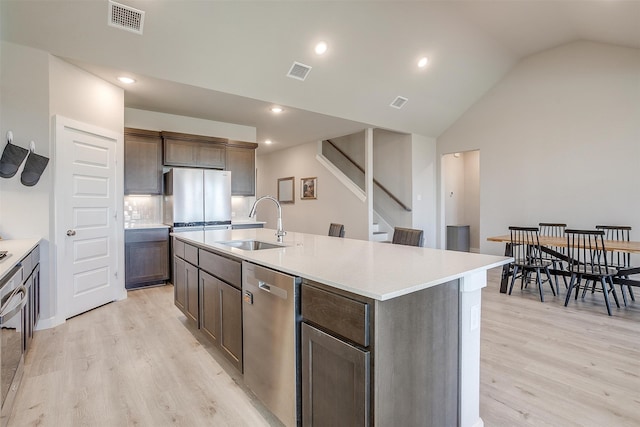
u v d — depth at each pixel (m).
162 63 3.41
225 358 2.21
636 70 4.62
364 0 3.55
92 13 2.80
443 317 1.46
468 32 4.54
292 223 7.81
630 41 4.41
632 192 4.66
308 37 3.74
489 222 6.16
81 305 3.34
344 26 3.77
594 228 4.98
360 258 1.86
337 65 4.25
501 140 5.99
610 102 4.84
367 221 6.07
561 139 5.30
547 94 5.43
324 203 6.96
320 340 1.36
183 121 5.07
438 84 5.36
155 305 3.65
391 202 6.88
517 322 3.14
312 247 2.35
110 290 3.73
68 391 1.99
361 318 1.18
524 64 5.67
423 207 6.76
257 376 1.80
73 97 3.22
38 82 2.90
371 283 1.27
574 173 5.18
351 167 7.49
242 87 4.04
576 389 2.01
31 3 2.61
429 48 4.55
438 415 1.44
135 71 3.39
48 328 2.96
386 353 1.19
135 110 4.67
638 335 2.83
